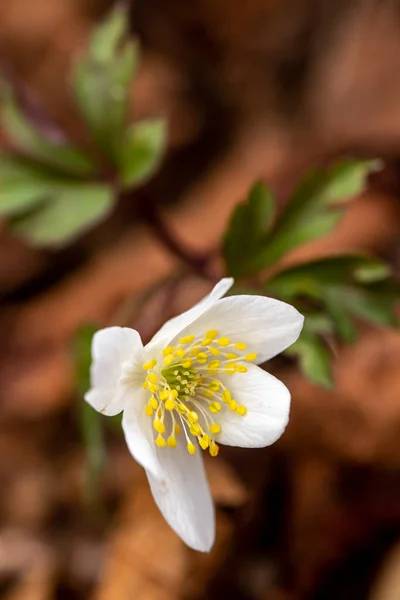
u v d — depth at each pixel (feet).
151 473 0.69
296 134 1.16
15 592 0.93
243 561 0.90
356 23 1.15
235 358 0.72
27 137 0.87
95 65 0.86
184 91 1.23
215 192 1.17
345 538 0.91
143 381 0.72
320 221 0.81
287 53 1.21
